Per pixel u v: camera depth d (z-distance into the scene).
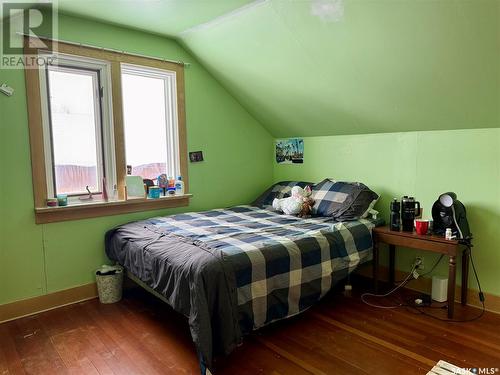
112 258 2.79
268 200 3.62
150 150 3.20
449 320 2.39
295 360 1.96
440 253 2.58
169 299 2.02
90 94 2.83
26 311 2.54
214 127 3.53
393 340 2.15
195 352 2.06
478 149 2.52
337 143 3.41
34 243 2.56
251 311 1.99
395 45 2.20
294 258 2.23
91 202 2.78
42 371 1.89
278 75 2.99
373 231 2.78
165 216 3.16
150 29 2.90
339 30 2.28
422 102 2.53
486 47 1.94
